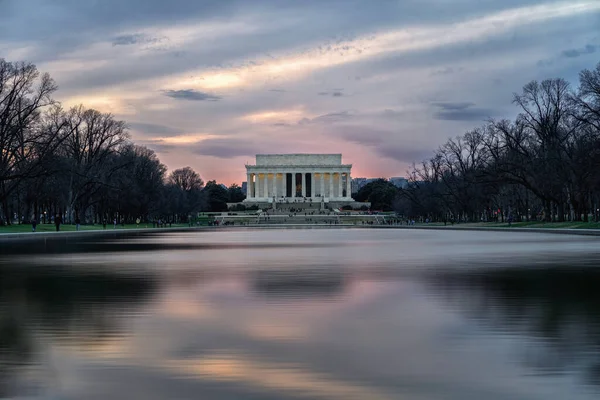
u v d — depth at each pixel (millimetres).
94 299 25453
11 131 91250
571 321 20438
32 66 93000
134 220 172625
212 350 16625
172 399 12750
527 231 106125
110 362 15492
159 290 28125
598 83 87125
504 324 19953
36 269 38781
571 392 13094
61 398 12844
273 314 21844
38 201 134750
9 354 16297
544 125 107250
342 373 14477
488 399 12672
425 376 14227
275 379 14047
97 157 128375
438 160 168750
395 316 21391
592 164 87812
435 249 57344
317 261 43906
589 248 56906
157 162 179000
